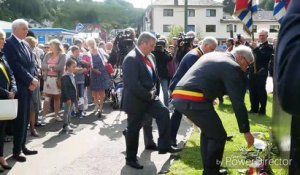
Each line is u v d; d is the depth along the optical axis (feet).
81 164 18.39
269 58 30.78
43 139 23.62
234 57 13.01
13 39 18.49
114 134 24.98
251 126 25.81
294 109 3.52
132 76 16.88
